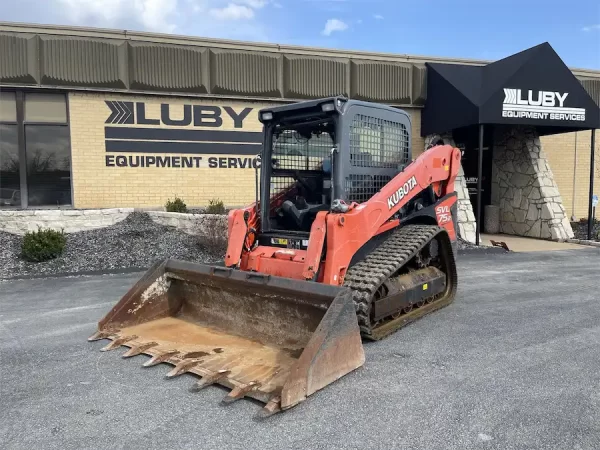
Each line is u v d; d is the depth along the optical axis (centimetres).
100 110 1069
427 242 531
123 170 1089
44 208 1062
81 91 1053
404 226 568
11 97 1035
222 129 1142
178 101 1111
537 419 314
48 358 428
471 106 1067
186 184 1128
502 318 545
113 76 1053
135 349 429
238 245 500
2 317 560
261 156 529
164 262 506
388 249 502
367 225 465
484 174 1412
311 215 512
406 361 414
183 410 330
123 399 347
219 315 474
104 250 889
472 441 288
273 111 511
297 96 1174
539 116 1081
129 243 921
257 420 316
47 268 812
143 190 1103
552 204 1242
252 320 446
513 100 1059
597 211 1466
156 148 1105
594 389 359
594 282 738
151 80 1076
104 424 313
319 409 329
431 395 350
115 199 1088
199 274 466
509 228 1345
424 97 1254
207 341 438
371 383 369
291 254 475
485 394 351
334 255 434
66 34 1027
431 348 446
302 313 409
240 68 1127
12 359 427
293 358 391
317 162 544
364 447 283
